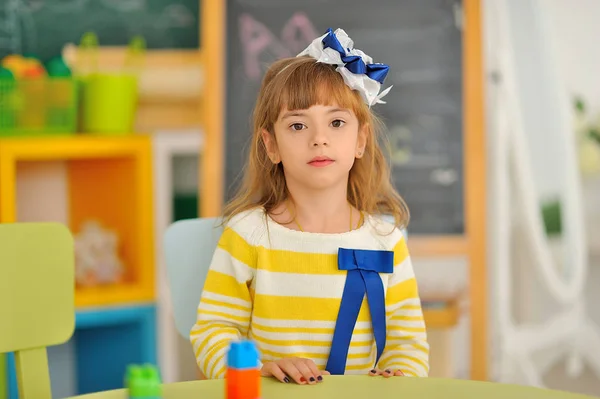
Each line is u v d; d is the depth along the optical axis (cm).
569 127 274
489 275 255
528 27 272
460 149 256
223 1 257
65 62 250
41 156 239
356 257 120
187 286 133
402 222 130
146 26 278
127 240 263
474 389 92
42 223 113
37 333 111
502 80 256
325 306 120
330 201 124
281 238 122
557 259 274
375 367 122
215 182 253
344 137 119
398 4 259
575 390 294
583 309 279
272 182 128
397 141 258
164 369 250
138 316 246
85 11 277
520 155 262
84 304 238
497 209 254
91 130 251
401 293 125
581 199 295
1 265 109
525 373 258
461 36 256
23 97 239
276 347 120
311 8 261
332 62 120
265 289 121
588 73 295
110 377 259
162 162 266
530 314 284
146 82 270
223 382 94
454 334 254
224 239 125
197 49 279
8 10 275
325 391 92
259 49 260
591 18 294
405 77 258
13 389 217
